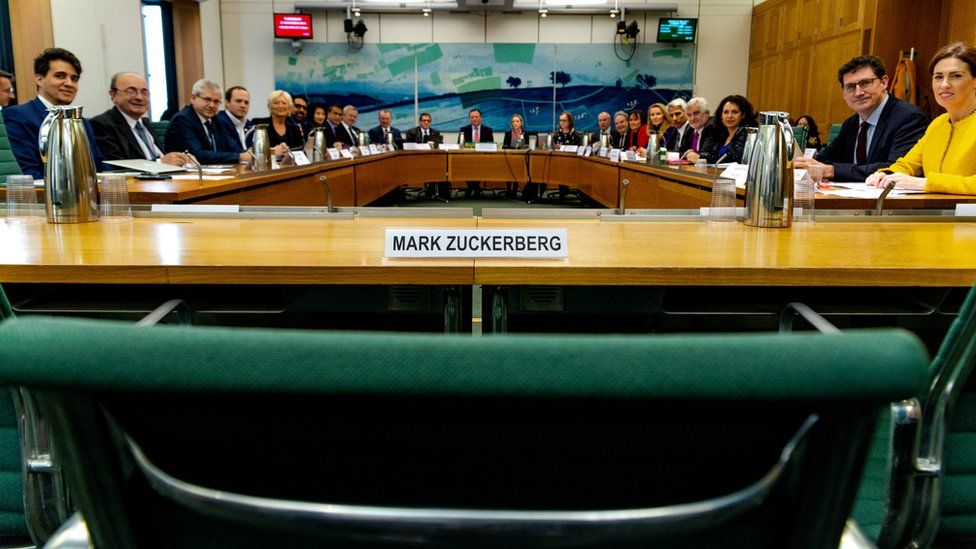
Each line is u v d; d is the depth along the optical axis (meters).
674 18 10.52
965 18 6.66
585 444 0.42
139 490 0.47
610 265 1.23
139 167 3.16
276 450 0.43
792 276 1.22
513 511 0.42
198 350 0.37
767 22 10.09
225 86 10.79
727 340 0.38
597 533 0.42
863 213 1.98
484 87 10.88
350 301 1.41
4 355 0.38
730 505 0.42
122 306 1.42
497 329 1.40
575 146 8.37
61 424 0.43
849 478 0.44
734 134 5.28
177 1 9.37
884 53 7.22
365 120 10.97
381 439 0.42
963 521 0.97
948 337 0.84
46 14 6.35
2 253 1.32
